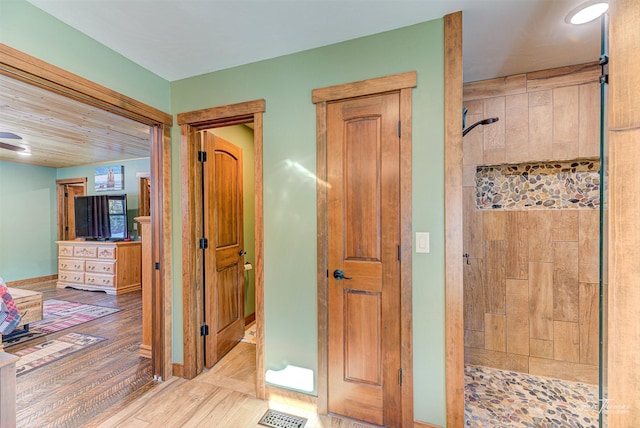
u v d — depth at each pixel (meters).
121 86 2.00
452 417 1.64
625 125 0.49
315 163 1.96
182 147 2.36
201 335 2.46
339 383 1.90
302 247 1.99
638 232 0.48
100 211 5.25
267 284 2.08
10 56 1.44
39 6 1.54
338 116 1.90
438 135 1.67
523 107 2.38
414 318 1.72
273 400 2.04
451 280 1.64
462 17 1.63
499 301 2.48
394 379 1.78
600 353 0.71
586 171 2.34
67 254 5.25
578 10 1.58
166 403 2.02
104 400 2.04
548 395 2.11
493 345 2.49
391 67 1.76
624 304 0.49
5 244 5.30
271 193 2.07
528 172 2.49
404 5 1.56
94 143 4.04
